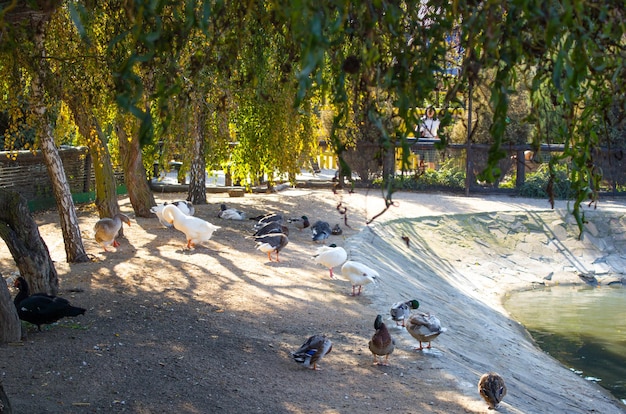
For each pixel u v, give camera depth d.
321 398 9.20
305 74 2.92
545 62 3.99
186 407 8.59
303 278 15.83
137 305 12.79
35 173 23.78
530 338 17.47
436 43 3.92
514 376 12.72
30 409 8.16
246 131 21.89
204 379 9.51
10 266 15.65
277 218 20.72
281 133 18.36
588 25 3.63
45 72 11.77
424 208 27.20
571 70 3.33
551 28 3.19
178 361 10.05
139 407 8.49
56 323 11.42
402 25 4.49
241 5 5.21
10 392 8.61
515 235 26.08
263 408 8.76
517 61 4.06
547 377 13.83
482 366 12.37
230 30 5.55
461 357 12.31
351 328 12.51
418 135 4.02
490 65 3.75
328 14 3.28
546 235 26.19
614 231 26.41
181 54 8.87
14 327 10.38
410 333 11.63
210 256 17.34
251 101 17.78
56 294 12.35
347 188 30.67
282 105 16.22
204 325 11.91
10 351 9.95
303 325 12.47
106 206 19.28
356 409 8.91
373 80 3.95
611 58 3.96
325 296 14.50
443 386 9.97
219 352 10.63
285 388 9.47
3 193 11.97
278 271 16.31
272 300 13.89
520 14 3.80
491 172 3.49
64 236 15.99
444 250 24.48
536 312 20.14
